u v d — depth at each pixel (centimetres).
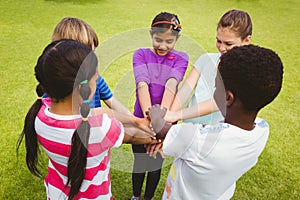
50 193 153
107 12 741
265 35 657
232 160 124
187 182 138
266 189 264
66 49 118
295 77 471
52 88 120
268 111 379
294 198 257
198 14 783
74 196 145
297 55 557
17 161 258
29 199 242
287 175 280
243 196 256
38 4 765
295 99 409
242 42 192
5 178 258
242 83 116
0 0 774
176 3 877
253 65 115
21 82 406
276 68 118
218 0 934
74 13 714
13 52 493
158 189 258
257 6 891
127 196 249
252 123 127
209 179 129
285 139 329
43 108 136
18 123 325
